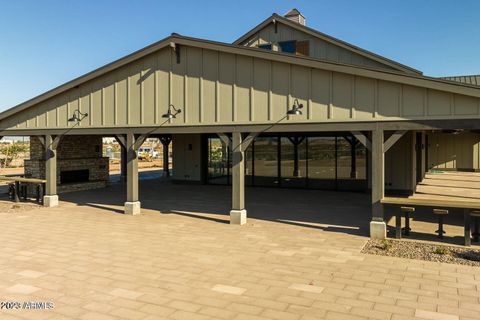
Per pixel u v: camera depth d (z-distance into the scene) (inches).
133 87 448.1
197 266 267.3
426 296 212.8
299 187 706.2
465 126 300.4
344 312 194.4
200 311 197.5
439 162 983.6
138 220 423.8
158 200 569.9
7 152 1352.1
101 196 615.2
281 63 368.8
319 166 689.6
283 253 295.1
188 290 224.8
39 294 220.5
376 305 202.1
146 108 440.8
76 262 277.7
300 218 426.6
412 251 294.7
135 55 437.1
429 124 311.7
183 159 786.2
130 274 252.4
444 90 301.4
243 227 384.8
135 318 190.5
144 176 983.6
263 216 439.5
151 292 222.5
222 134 399.9
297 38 632.4
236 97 390.9
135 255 294.2
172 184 790.5
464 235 313.3
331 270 255.8
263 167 736.3
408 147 588.7
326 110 349.7
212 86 402.9
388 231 354.9
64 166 667.4
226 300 210.5
